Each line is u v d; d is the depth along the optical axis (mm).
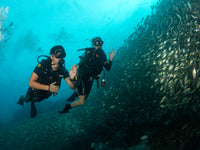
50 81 2924
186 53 2664
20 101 3420
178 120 2271
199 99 2172
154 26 4457
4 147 4023
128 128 2812
